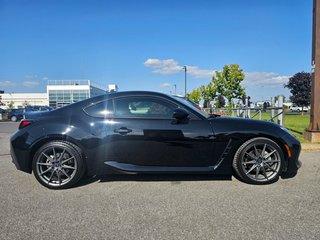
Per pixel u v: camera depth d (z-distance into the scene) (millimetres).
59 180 4102
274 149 4180
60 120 4168
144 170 4133
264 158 4207
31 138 4078
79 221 3047
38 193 3938
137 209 3355
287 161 4262
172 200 3629
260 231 2787
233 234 2732
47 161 4121
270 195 3777
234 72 30141
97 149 4105
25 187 4203
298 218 3074
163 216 3154
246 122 4254
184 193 3879
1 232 2812
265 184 4219
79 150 4102
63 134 4055
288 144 4195
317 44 8086
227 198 3680
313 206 3402
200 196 3760
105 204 3520
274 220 3027
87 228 2887
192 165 4191
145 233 2771
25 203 3568
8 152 7250
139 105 4246
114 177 4648
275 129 4230
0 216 3188
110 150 4121
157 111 4219
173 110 4215
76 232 2807
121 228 2881
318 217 3100
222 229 2836
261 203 3506
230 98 30609
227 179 4488
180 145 4117
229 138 4125
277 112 9773
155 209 3350
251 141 4141
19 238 2695
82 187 4176
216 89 31531
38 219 3104
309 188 4055
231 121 4242
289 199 3633
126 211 3301
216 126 4156
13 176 4805
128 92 4344
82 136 4070
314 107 8125
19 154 4121
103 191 3994
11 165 5656
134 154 4133
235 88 30578
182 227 2889
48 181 4117
